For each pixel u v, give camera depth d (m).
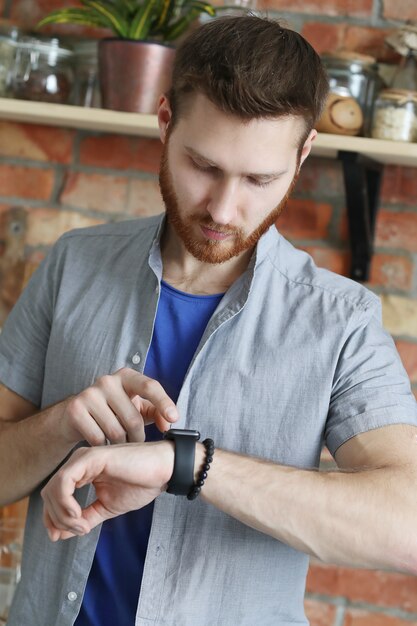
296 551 1.36
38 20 2.06
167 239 1.42
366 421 1.29
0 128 2.08
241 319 1.37
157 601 1.31
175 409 1.16
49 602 1.38
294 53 1.25
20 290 2.08
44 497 1.14
